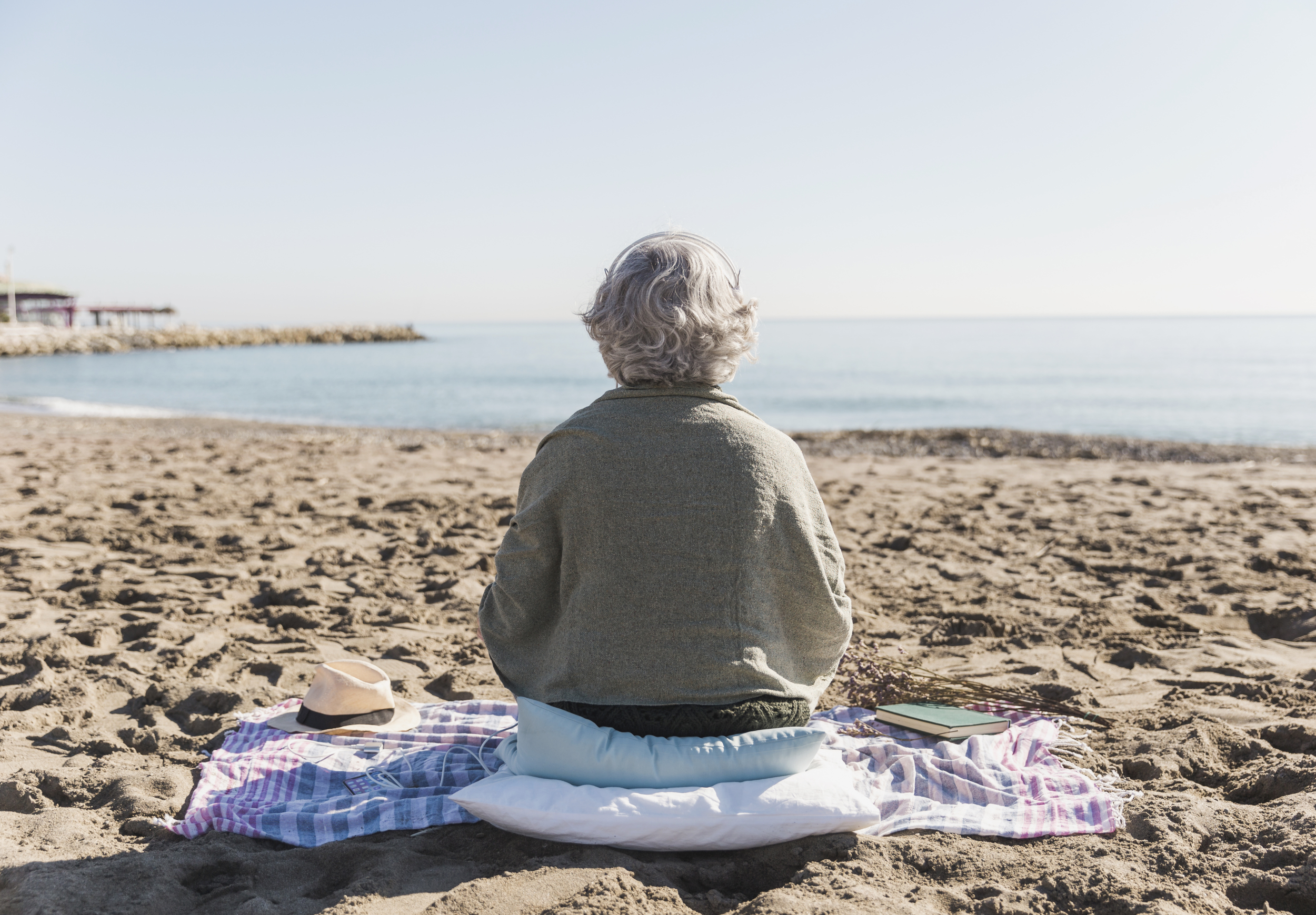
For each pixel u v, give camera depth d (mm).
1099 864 1948
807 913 1714
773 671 2127
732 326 2129
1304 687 3195
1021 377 38156
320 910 1772
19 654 3539
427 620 4246
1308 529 6445
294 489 8102
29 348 59031
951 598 4703
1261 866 1952
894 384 34375
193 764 2633
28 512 6621
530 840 2096
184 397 28062
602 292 2189
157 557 5371
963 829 2158
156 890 1818
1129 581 5004
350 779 2428
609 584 2039
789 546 2098
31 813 2295
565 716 2064
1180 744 2688
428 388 32906
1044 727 2773
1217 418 21969
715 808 1970
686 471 2025
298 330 91562
